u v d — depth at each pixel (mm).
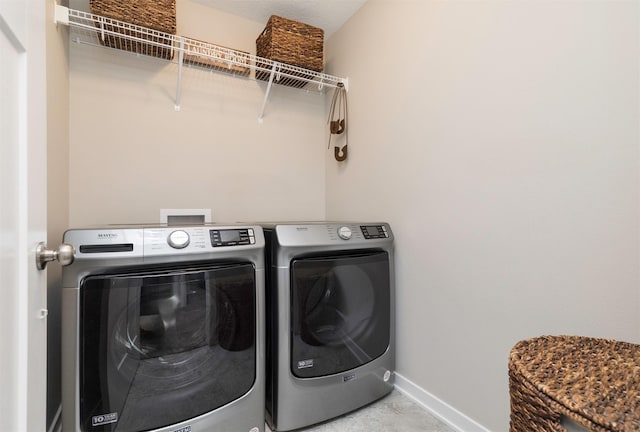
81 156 1761
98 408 1007
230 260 1249
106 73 1825
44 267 731
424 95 1593
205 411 1162
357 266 1547
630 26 907
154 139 1948
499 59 1249
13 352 594
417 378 1605
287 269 1364
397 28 1773
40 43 726
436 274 1514
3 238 558
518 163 1184
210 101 2117
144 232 1087
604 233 958
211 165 2117
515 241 1191
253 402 1276
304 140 2451
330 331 1458
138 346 1058
